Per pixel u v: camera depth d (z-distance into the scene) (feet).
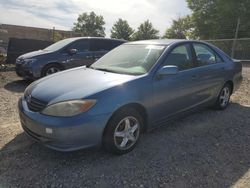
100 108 10.89
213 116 17.71
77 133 10.53
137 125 12.51
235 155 12.47
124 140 12.05
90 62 31.24
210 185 10.14
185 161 11.78
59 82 12.44
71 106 10.59
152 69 13.21
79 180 10.24
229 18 101.30
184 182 10.27
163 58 13.89
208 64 16.97
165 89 13.47
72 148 10.67
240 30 98.94
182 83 14.49
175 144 13.37
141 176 10.58
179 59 14.87
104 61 15.58
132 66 13.91
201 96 16.33
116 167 11.14
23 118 11.79
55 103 10.77
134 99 11.95
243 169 11.29
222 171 11.09
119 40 33.86
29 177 10.38
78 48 30.63
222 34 103.14
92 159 11.72
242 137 14.49
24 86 27.78
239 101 21.85
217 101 18.40
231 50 69.15
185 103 15.07
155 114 13.26
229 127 15.83
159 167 11.23
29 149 12.50
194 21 115.03
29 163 11.34
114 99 11.28
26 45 45.16
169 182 10.25
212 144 13.52
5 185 9.87
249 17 98.37
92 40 31.71
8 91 25.07
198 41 16.96
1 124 15.70
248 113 18.61
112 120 11.37
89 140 10.85
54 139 10.61
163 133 14.65
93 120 10.73
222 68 17.89
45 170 10.85
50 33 87.30
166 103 13.71
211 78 16.85
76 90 11.32
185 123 16.26
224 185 10.17
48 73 28.94
